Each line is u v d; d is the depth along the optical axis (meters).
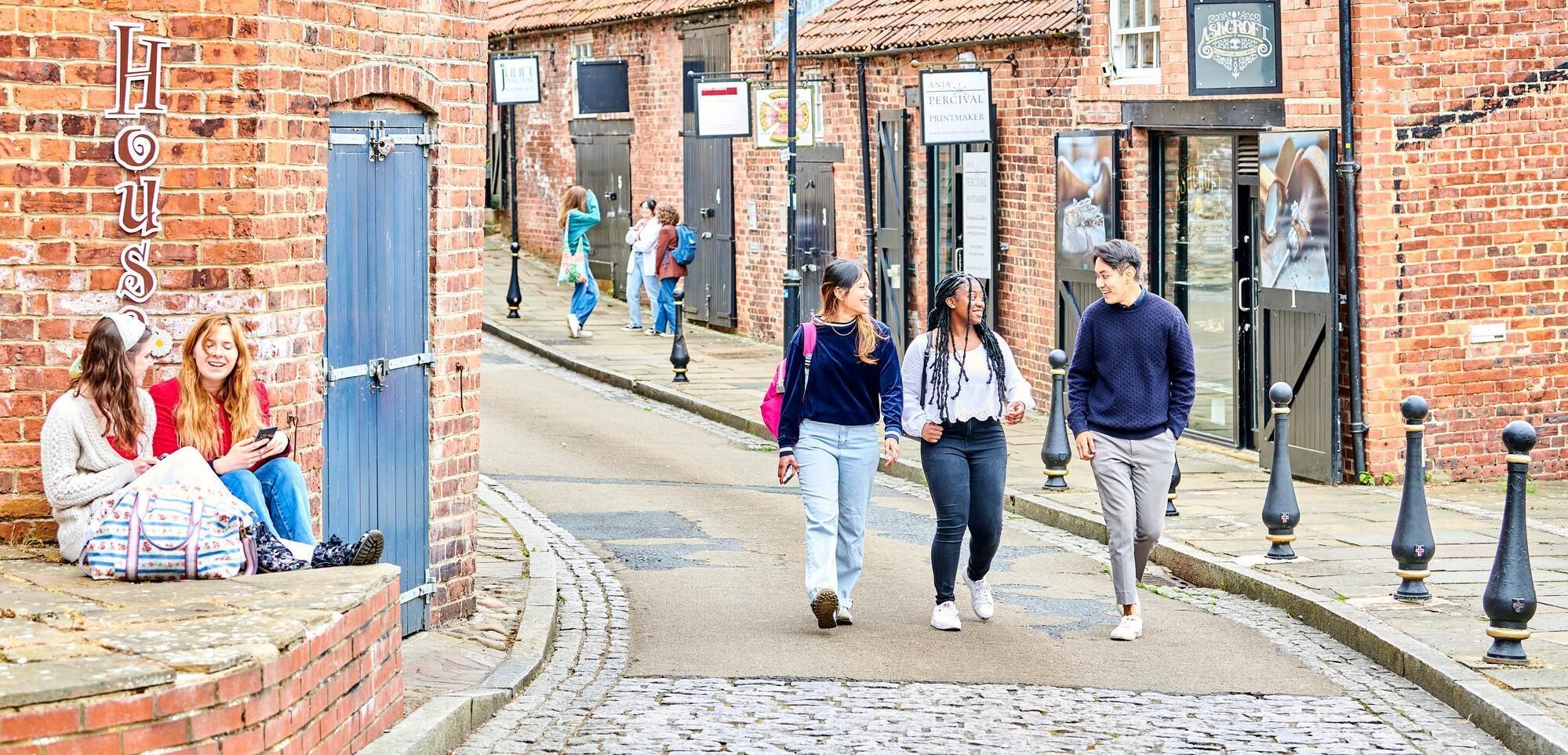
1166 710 7.95
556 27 31.17
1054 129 18.05
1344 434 14.34
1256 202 15.30
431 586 8.90
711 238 26.84
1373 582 10.28
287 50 7.42
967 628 9.59
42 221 7.13
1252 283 15.41
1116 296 9.16
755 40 24.53
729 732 7.49
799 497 14.19
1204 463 15.51
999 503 9.48
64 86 7.09
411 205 8.64
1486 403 14.46
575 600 10.21
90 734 5.31
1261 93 14.46
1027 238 18.78
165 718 5.46
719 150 26.30
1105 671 8.66
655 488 14.54
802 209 24.16
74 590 6.62
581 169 31.55
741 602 10.23
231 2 7.18
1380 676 8.61
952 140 18.36
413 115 8.63
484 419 18.62
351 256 8.08
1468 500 13.55
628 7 28.50
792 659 8.83
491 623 9.16
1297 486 14.24
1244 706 8.02
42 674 5.39
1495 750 7.36
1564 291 14.50
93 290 7.20
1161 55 16.12
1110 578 11.11
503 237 37.09
